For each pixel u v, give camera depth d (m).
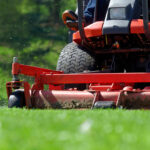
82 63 17.73
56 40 63.84
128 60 17.70
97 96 14.09
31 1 69.56
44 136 5.07
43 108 15.04
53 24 66.38
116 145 4.46
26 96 14.86
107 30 15.91
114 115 8.77
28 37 63.66
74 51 18.05
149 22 16.36
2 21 65.38
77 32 17.62
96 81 14.88
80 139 4.72
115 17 16.03
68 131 5.57
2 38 60.97
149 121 7.18
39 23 67.19
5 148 4.37
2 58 53.69
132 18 16.06
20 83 14.84
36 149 4.33
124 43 17.02
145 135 5.05
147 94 13.67
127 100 13.90
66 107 14.66
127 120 7.26
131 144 4.51
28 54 53.69
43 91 15.15
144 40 16.50
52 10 67.88
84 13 18.42
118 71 17.59
